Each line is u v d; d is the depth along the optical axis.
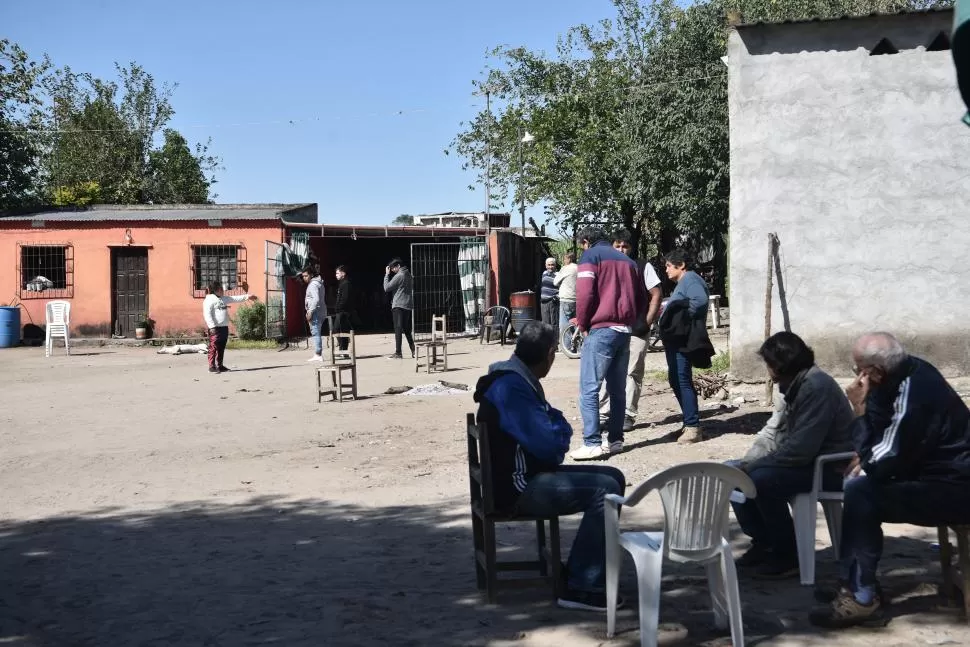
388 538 6.42
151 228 26.36
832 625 4.47
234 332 25.83
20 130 36.19
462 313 29.56
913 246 11.51
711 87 25.14
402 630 4.62
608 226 31.67
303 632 4.63
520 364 5.07
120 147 45.88
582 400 8.50
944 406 4.33
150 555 6.18
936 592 4.91
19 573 5.85
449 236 29.17
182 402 13.80
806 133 11.66
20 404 14.03
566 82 34.41
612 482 4.86
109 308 26.56
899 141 11.48
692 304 8.86
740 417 10.14
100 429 11.55
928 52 11.38
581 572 4.87
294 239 26.16
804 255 11.73
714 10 26.03
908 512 4.38
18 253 26.66
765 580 5.32
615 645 4.36
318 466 8.90
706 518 4.25
